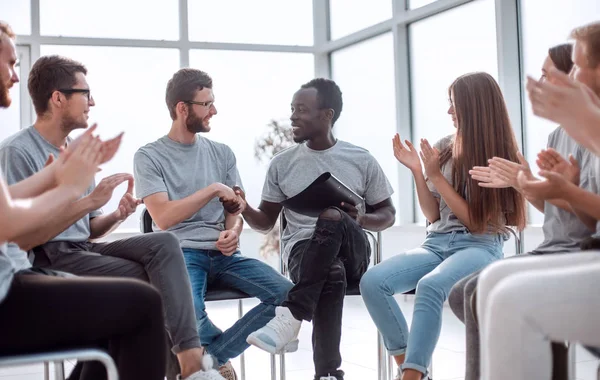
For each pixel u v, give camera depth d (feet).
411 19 19.70
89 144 4.88
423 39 19.66
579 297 4.28
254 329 8.38
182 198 8.91
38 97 7.44
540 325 4.35
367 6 21.42
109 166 20.11
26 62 19.77
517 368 4.37
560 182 5.45
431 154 8.27
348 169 9.64
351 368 11.50
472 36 17.97
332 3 22.89
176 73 9.12
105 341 5.69
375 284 8.14
